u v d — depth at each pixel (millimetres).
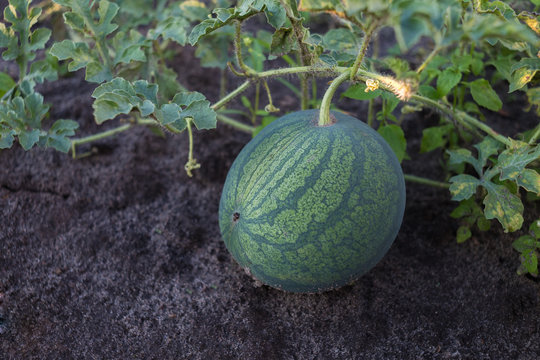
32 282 1013
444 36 736
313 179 836
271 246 850
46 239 1072
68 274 1029
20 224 1086
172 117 855
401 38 713
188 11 1168
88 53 1012
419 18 711
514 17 922
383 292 1014
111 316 982
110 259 1054
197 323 975
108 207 1130
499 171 947
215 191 1173
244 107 1326
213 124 873
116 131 1180
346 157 844
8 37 1041
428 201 1146
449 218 1117
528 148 940
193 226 1111
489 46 1141
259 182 857
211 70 1412
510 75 1009
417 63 1358
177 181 1182
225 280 1029
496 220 1097
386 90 908
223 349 946
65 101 1308
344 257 853
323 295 1004
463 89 1130
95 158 1202
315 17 1521
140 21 1237
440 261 1060
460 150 1008
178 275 1039
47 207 1115
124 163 1197
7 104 1030
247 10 889
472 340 962
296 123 891
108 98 817
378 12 732
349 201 835
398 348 951
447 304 1002
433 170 1205
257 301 999
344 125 875
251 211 856
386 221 860
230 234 894
